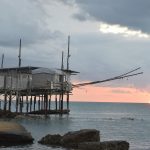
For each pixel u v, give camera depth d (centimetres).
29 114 8612
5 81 8312
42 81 8675
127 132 6881
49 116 9044
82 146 4003
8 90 8325
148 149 4597
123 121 10150
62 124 7650
